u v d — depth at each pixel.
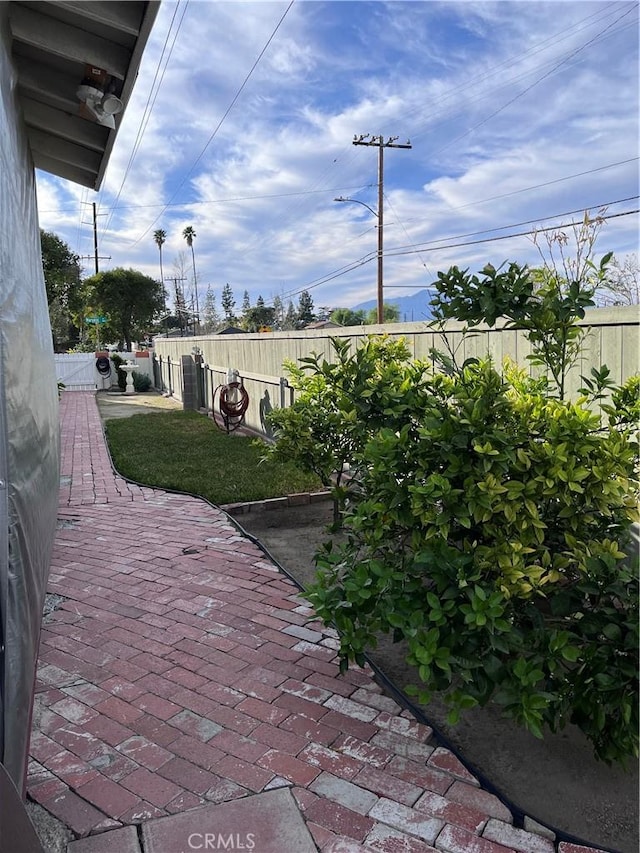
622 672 2.05
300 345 7.75
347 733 2.46
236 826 1.96
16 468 2.08
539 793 2.24
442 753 2.34
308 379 4.23
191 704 2.66
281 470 7.46
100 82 3.40
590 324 3.40
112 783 2.16
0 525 1.79
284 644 3.20
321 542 5.07
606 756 2.19
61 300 33.03
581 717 2.22
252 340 10.05
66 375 22.78
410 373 3.01
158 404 16.97
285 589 3.91
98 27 2.82
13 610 1.93
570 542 2.33
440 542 2.35
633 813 2.14
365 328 5.84
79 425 12.26
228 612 3.58
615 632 2.05
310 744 2.38
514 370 3.35
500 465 2.30
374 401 2.94
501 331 4.09
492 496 2.26
